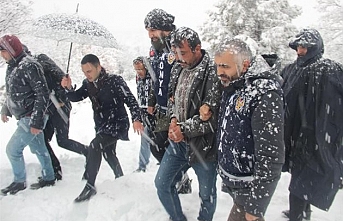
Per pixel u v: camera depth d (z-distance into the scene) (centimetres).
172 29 388
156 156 418
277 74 258
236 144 259
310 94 343
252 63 255
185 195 428
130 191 429
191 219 375
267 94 244
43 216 387
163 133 398
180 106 329
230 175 270
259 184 243
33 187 457
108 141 427
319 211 414
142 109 485
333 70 338
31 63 421
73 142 507
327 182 341
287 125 356
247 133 254
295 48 361
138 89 508
